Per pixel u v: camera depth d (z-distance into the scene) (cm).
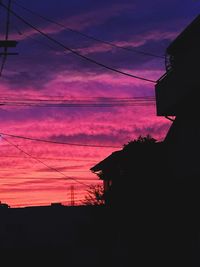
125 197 2256
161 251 2041
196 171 2208
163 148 2408
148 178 2248
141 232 2134
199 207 2019
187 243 1973
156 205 2120
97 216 2438
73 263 3266
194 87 2081
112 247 2519
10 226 4475
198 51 2077
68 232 4481
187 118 2328
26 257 3919
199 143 2209
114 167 2702
